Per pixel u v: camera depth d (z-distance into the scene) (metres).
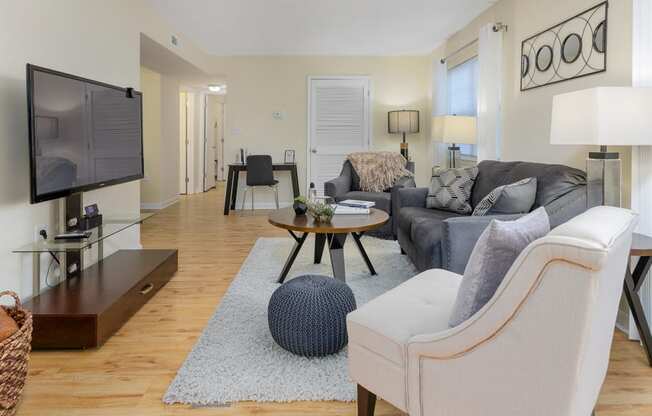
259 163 6.50
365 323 1.52
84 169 2.76
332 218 3.17
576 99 2.25
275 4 4.46
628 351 2.24
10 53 2.44
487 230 1.27
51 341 2.23
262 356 2.15
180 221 6.05
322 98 6.97
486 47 4.42
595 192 2.30
